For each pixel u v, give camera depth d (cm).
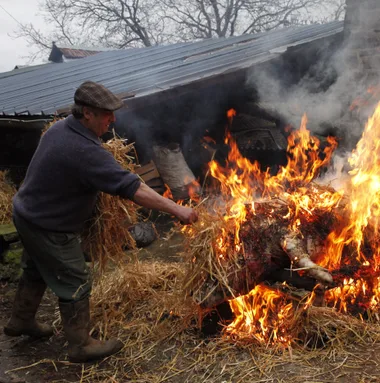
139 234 605
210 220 348
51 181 323
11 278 509
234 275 344
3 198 623
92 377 328
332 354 335
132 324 384
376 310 379
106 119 327
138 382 321
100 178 317
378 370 316
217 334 364
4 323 413
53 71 1138
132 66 941
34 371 338
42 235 329
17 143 758
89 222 370
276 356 336
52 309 436
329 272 333
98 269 413
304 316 363
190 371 330
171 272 445
